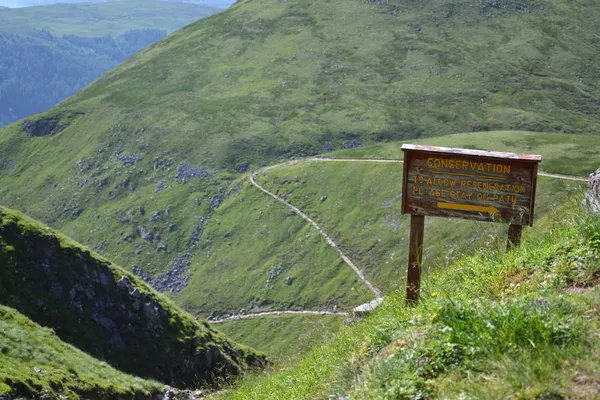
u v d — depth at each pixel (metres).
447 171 8.34
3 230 48.91
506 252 8.39
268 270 171.25
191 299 175.12
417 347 5.96
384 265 153.50
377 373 5.93
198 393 35.72
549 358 4.94
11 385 25.03
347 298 148.62
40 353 31.11
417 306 7.68
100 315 49.19
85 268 50.88
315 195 191.50
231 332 156.00
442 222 140.12
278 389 10.30
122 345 48.53
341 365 7.64
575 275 6.85
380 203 176.25
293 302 157.50
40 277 47.84
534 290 6.87
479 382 5.04
